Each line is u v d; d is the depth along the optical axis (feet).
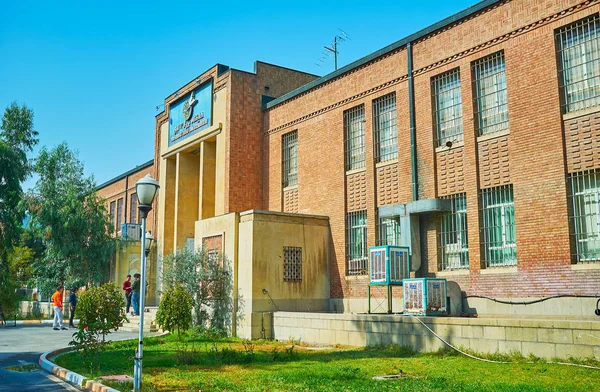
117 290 45.60
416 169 60.34
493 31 54.39
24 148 121.70
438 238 57.82
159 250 97.55
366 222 66.49
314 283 67.51
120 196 136.36
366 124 67.41
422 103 60.75
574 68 48.57
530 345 38.40
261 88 85.20
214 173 88.22
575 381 30.73
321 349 50.96
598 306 43.96
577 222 46.93
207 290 66.33
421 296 50.67
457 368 36.50
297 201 76.48
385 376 34.50
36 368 45.60
